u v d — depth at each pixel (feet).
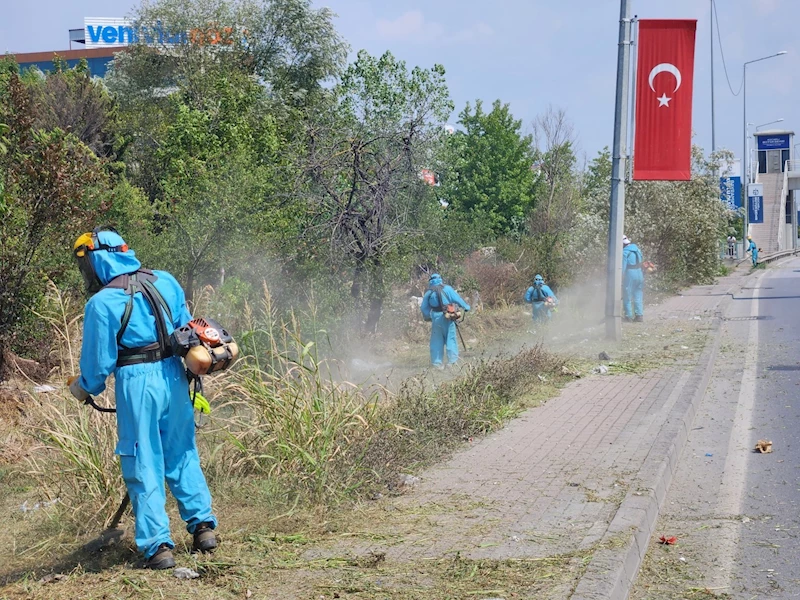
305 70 105.50
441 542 16.58
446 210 83.66
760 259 177.99
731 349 48.57
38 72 94.68
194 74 83.61
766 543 17.75
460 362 45.83
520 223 136.87
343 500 19.49
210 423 23.41
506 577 14.56
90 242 15.75
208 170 46.98
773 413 31.12
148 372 15.31
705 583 15.70
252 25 105.09
